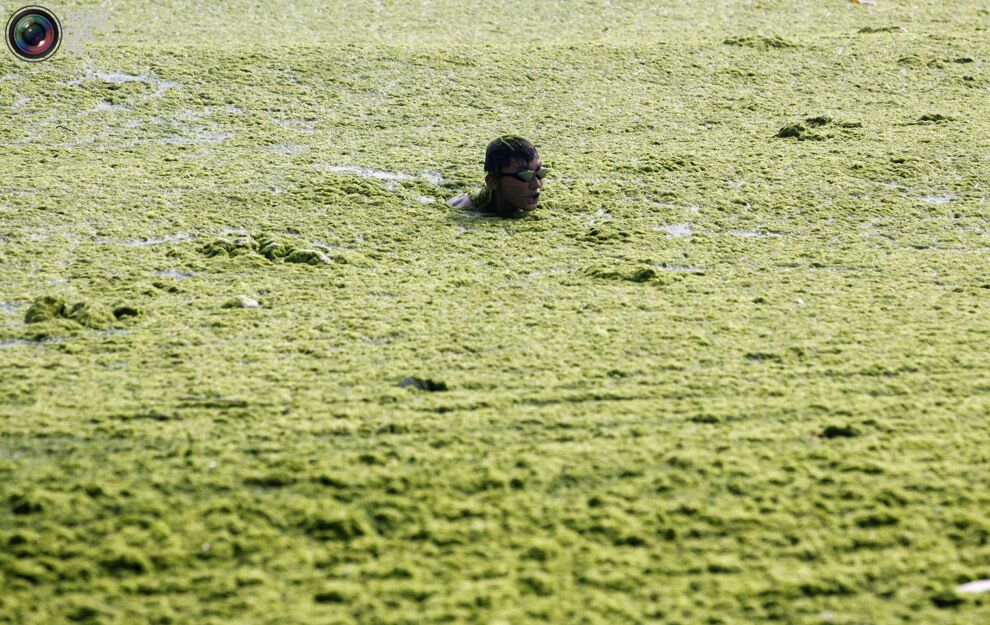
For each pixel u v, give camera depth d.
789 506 4.72
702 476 4.94
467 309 6.91
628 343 6.37
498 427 5.36
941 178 9.79
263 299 7.07
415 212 8.88
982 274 7.61
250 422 5.38
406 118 11.60
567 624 4.00
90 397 5.63
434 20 16.45
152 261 7.70
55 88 12.09
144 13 16.28
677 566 4.34
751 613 4.08
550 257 7.95
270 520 4.59
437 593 4.17
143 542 4.43
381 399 5.64
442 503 4.72
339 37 15.08
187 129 11.12
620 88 12.78
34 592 4.14
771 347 6.32
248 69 12.93
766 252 8.09
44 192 9.12
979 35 15.21
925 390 5.80
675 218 8.83
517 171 8.69
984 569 4.32
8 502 4.66
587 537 4.52
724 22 16.61
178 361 6.10
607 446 5.20
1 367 5.98
